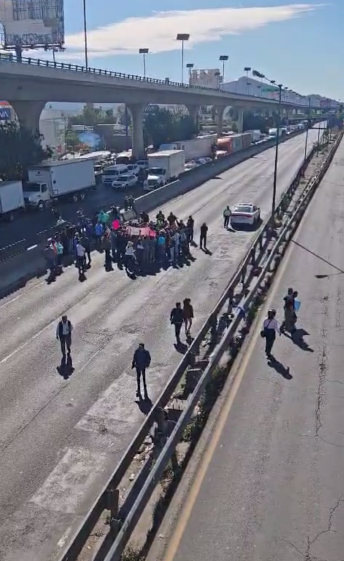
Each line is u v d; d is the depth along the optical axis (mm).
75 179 45219
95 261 28359
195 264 27703
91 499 10961
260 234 28984
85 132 102000
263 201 45406
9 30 56531
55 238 28875
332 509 9422
